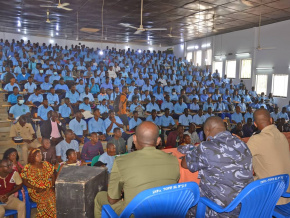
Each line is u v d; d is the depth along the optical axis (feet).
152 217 5.04
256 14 36.40
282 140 7.36
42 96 27.61
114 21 42.60
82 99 29.22
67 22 44.62
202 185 6.22
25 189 10.69
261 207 5.92
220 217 6.00
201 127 28.02
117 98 26.81
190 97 37.35
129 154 5.82
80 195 5.48
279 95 43.52
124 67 45.44
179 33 52.85
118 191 5.51
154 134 5.95
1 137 22.09
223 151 5.93
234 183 5.84
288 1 29.91
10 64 39.91
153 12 35.76
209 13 35.78
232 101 37.68
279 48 42.27
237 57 50.39
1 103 28.19
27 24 47.65
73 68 41.42
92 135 16.67
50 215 10.43
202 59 59.82
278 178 5.84
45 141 15.56
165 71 49.93
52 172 10.90
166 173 5.58
